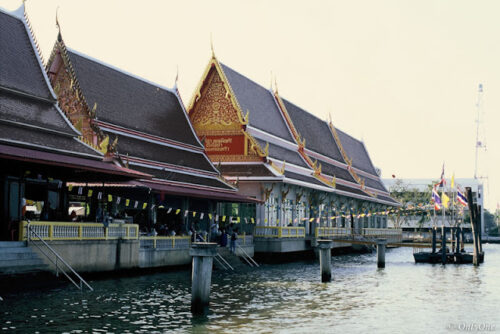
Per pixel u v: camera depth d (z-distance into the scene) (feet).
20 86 108.78
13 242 86.89
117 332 65.16
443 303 92.73
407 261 192.34
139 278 110.63
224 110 184.24
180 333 65.92
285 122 228.84
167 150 157.89
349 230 234.38
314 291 104.06
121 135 142.61
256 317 76.38
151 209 136.36
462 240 203.21
